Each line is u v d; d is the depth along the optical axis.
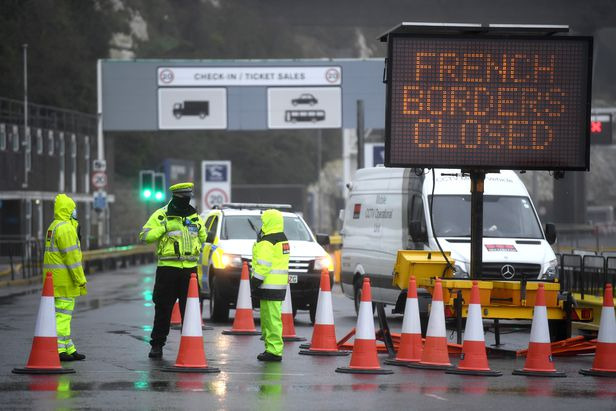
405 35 52.66
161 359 48.19
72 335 59.66
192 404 35.72
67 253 47.03
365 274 74.19
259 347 54.09
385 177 73.00
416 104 52.69
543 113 53.41
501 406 36.50
